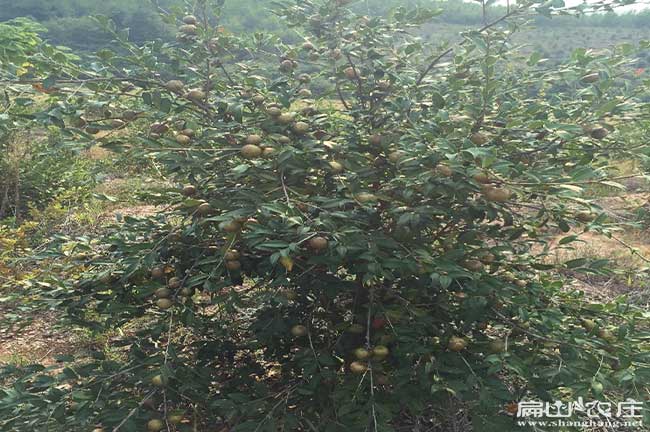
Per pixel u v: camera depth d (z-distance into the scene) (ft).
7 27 21.48
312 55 10.41
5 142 25.31
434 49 10.64
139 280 9.46
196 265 8.76
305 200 8.38
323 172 9.55
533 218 9.77
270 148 8.34
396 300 9.51
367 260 8.44
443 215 9.20
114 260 9.72
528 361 8.70
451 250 8.63
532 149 9.39
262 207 7.55
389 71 9.64
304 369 8.63
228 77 10.29
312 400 9.36
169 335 8.47
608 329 9.29
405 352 8.36
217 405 8.55
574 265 9.62
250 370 10.32
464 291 8.87
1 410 8.21
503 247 9.14
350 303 10.19
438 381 8.09
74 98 8.97
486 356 8.48
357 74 10.17
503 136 9.19
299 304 10.25
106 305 9.68
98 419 8.28
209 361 10.76
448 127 8.61
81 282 9.66
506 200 8.16
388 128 9.82
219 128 8.89
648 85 9.18
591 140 9.37
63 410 8.10
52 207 23.43
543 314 8.89
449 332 8.73
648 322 10.19
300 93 10.28
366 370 8.45
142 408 8.68
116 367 8.85
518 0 9.68
